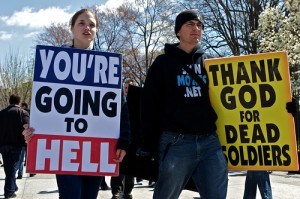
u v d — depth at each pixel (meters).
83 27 3.26
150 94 3.19
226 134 3.37
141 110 3.22
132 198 6.83
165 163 3.04
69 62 3.17
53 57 3.14
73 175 3.08
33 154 3.01
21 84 38.62
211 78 3.35
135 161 3.46
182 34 3.28
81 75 3.17
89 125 3.13
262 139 3.31
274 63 3.32
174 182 3.05
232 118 3.36
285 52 3.31
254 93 3.34
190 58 3.25
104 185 8.20
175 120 3.06
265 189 4.82
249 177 4.96
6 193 7.26
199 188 3.14
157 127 3.21
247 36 28.22
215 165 3.05
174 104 3.11
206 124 3.10
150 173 3.43
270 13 18.81
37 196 7.40
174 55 3.23
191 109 3.09
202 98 3.16
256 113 3.33
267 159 3.29
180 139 3.04
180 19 3.28
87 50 3.21
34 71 3.10
